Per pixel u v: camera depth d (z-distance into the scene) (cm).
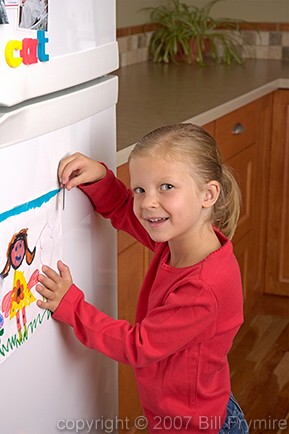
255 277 346
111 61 153
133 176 148
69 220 145
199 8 391
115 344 145
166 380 155
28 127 122
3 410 125
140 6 371
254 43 388
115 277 172
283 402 265
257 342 312
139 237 168
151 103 266
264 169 335
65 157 139
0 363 123
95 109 148
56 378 145
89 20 141
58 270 142
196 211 149
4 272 121
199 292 145
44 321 138
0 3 109
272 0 381
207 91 293
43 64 125
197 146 148
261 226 344
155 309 148
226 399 164
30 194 126
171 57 378
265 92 312
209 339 151
